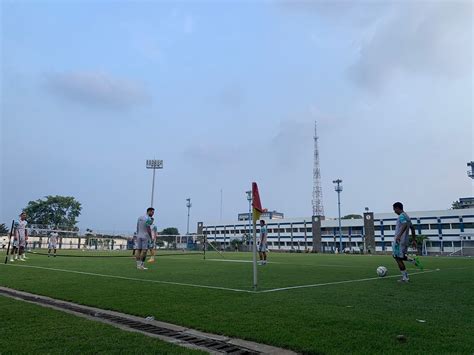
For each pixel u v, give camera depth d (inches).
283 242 3806.6
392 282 341.4
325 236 3523.6
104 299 228.4
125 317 185.5
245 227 4092.0
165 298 233.1
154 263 627.8
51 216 3164.4
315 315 184.2
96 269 459.5
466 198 3211.1
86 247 2004.2
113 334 149.8
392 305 212.7
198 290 269.0
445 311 196.2
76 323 166.9
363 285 312.8
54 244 981.8
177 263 633.6
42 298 237.6
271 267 554.3
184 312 191.8
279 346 139.9
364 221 3265.3
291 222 3777.1
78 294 247.6
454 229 2810.0
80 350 129.5
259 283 319.6
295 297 239.5
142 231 490.3
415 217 2989.7
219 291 264.2
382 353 127.2
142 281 324.8
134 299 229.0
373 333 151.0
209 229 4402.1
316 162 3939.5
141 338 144.9
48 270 437.1
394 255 351.3
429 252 2876.5
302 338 145.2
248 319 176.4
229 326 163.8
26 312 188.2
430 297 244.5
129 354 126.0
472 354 125.6
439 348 131.8
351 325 164.4
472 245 2719.0
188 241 1996.8
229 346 141.9
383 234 3161.9
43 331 153.3
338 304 214.7
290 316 182.4
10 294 258.2
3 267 481.7
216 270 466.6
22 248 652.7
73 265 533.3
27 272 407.8
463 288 295.6
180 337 154.9
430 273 455.8
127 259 751.1
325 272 457.1
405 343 138.1
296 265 621.6
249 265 591.2
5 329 155.9
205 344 145.6
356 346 134.7
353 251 2923.2
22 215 649.0
